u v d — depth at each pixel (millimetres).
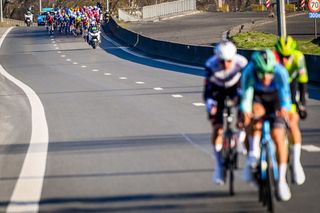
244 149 17188
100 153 22953
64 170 20391
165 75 54750
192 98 38562
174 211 15156
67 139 26281
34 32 140000
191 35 96688
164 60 72250
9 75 61250
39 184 18547
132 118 31375
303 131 26297
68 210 15617
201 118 30656
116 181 18547
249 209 15117
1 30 152875
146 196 16688
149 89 44219
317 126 27484
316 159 20750
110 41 106938
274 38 80312
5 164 21859
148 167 20312
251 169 15773
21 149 24594
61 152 23469
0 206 16234
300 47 68000
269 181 14391
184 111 33219
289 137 16297
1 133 29031
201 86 44969
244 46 75688
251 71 15281
